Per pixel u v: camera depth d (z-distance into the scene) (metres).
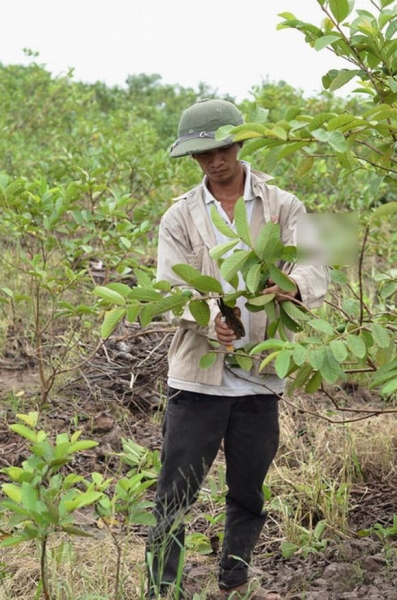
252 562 4.27
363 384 6.23
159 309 3.28
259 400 3.62
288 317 3.29
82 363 5.67
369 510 4.68
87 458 5.16
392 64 3.42
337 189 9.15
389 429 5.36
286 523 4.40
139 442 5.45
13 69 14.91
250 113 3.33
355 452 5.05
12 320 6.85
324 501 4.55
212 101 3.49
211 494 4.52
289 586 3.97
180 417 3.60
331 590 3.92
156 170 8.29
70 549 3.71
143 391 6.00
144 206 8.32
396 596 3.77
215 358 3.44
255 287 3.05
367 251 7.92
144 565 3.82
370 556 4.13
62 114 13.25
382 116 3.11
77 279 5.74
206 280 3.18
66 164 8.41
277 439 3.72
